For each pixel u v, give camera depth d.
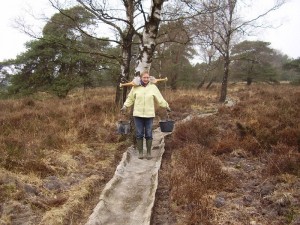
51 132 8.16
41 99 17.91
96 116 10.34
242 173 6.12
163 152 7.25
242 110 10.74
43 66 19.80
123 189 5.55
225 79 19.02
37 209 4.69
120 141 8.28
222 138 7.90
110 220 4.61
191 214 4.61
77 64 19.98
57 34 13.34
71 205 4.79
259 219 4.56
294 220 4.41
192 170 5.97
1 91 21.19
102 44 17.69
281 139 7.36
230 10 18.19
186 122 9.11
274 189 5.30
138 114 6.75
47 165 6.03
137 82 6.80
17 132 7.97
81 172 6.21
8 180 5.14
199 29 12.45
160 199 5.30
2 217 4.33
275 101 12.51
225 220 4.55
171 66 26.55
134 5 9.24
